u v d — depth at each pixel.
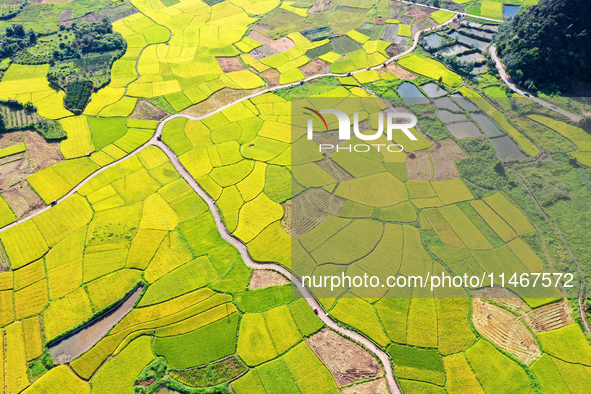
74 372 57.28
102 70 118.69
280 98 109.31
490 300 64.88
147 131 99.19
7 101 104.88
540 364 57.06
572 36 104.88
